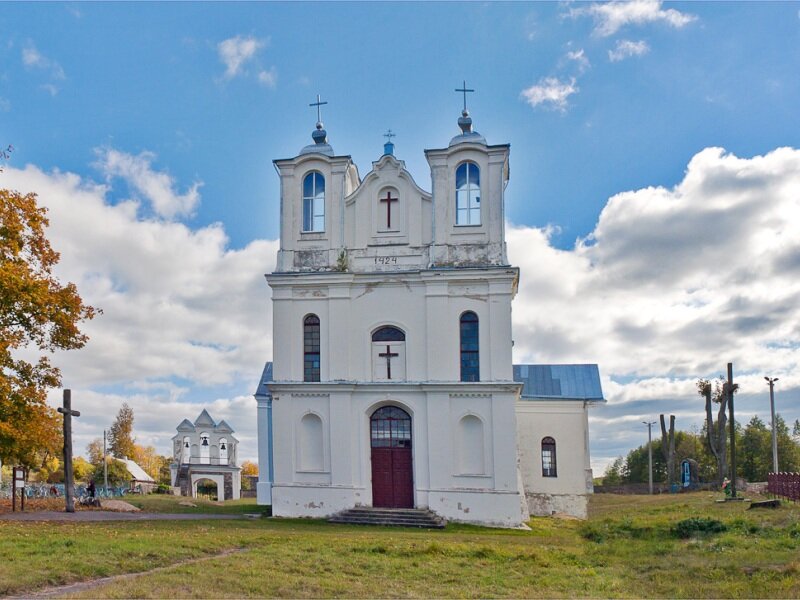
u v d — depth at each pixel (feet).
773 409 202.08
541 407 149.28
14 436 97.19
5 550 57.06
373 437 112.16
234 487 200.64
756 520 86.48
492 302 110.22
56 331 109.19
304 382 112.16
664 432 240.12
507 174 120.06
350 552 67.26
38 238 109.40
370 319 113.19
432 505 106.93
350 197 116.98
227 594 47.98
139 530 79.00
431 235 114.11
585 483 145.18
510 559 67.46
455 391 108.68
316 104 122.93
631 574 61.05
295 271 115.65
